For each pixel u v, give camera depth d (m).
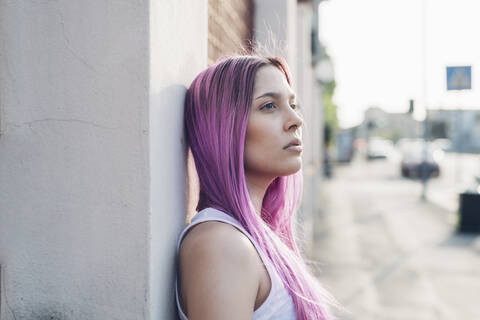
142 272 1.03
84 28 1.05
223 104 1.20
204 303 0.96
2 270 1.09
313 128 10.49
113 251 1.05
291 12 3.78
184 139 1.29
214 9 2.20
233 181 1.18
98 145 1.05
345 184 21.23
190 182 1.35
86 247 1.06
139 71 1.02
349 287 5.64
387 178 24.66
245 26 3.10
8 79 1.08
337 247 8.04
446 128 57.53
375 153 43.34
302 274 1.23
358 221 11.02
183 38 1.26
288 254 1.23
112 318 1.05
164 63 1.11
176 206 1.21
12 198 1.09
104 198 1.05
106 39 1.04
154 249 1.05
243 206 1.17
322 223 10.77
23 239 1.09
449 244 8.17
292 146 1.22
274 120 1.20
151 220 1.03
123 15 1.03
